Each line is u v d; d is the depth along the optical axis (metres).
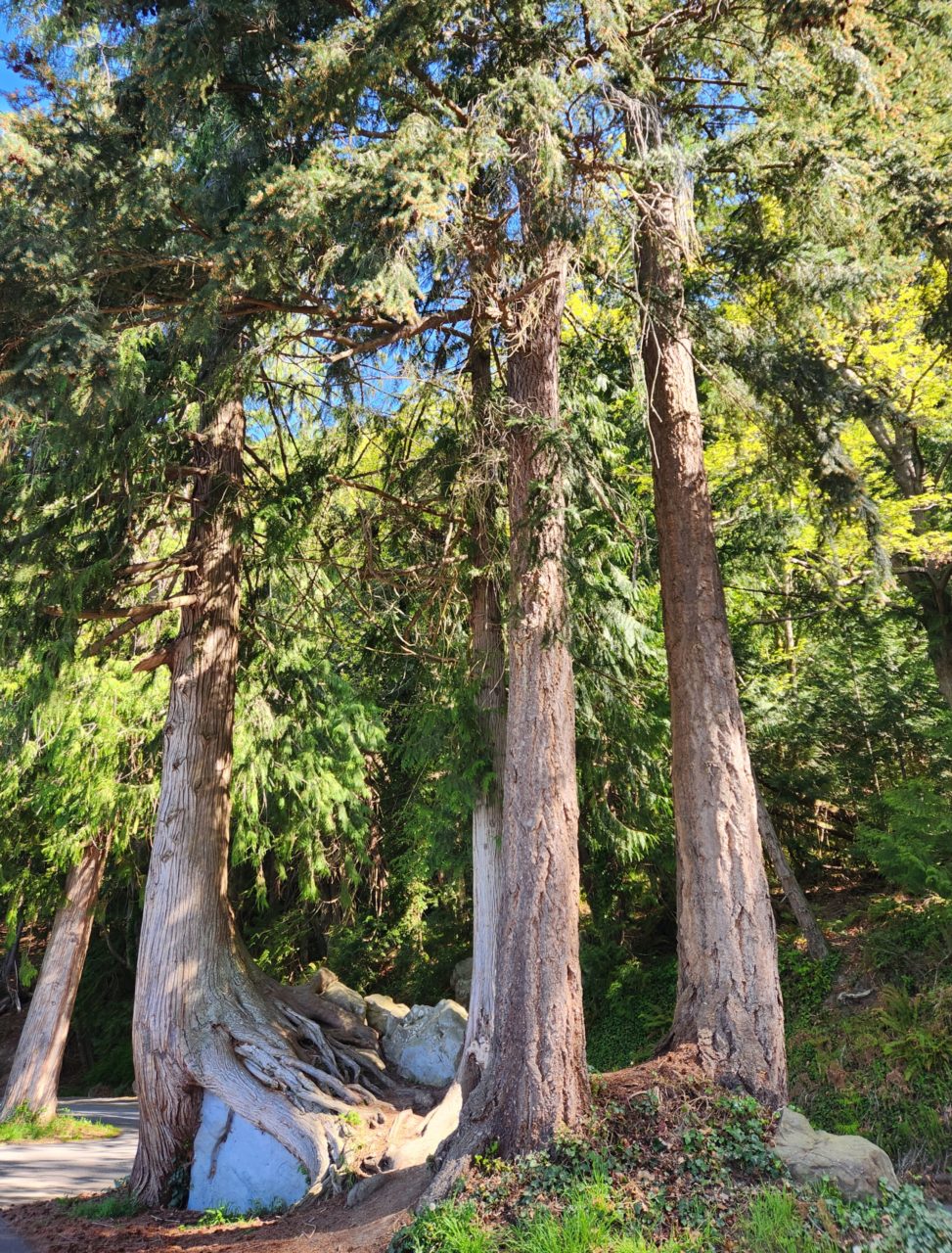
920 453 13.69
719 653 9.15
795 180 9.34
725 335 9.70
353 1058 11.48
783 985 14.10
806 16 7.75
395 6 7.41
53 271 7.39
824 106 8.72
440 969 19.91
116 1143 15.88
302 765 17.31
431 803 15.86
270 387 11.11
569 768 7.99
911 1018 11.85
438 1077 11.76
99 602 10.62
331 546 11.62
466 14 8.23
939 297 11.38
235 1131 9.83
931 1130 10.26
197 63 7.59
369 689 18.03
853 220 9.26
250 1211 9.03
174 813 11.10
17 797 16.09
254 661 14.10
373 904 22.03
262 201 7.41
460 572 10.92
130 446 9.73
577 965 7.58
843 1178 6.74
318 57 7.42
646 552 11.81
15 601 10.07
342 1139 9.30
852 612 14.95
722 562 14.27
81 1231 8.76
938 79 8.62
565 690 8.16
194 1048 10.17
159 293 8.78
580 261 9.04
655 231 9.29
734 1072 7.74
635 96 9.03
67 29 8.78
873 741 16.58
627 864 16.78
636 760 13.75
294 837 17.83
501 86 7.68
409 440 11.10
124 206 7.81
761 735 16.44
